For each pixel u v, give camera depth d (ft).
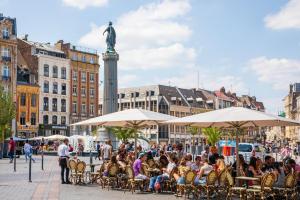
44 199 50.75
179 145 81.30
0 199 50.52
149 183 59.31
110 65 141.49
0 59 233.14
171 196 54.49
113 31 142.72
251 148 124.98
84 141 175.52
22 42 261.44
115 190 59.93
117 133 154.81
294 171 50.11
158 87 348.59
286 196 47.44
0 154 147.74
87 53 288.10
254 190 47.16
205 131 204.64
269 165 56.24
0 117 159.94
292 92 429.79
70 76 275.59
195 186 52.13
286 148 141.90
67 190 59.47
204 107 382.01
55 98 266.36
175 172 58.08
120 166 63.41
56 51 272.10
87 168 99.09
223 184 51.80
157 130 328.70
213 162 62.64
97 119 67.26
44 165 112.27
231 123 57.31
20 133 244.42
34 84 254.27
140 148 85.87
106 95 140.87
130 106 354.95
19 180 72.59
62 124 267.80
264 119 49.26
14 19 244.22
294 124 56.49
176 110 349.82
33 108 253.03
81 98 281.13
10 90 236.43
